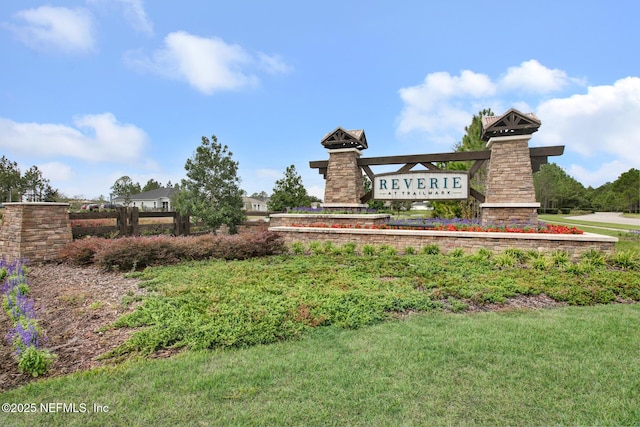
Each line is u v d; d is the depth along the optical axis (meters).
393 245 9.86
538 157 10.70
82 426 2.48
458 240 9.21
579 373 3.13
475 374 3.12
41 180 31.16
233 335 3.90
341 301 5.09
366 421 2.51
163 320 4.37
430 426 2.46
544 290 5.78
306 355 3.51
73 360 3.50
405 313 4.86
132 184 52.47
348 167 12.90
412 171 12.22
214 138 14.52
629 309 5.04
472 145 17.64
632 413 2.59
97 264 8.03
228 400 2.76
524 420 2.53
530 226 10.14
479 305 5.21
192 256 8.64
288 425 2.47
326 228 10.62
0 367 3.36
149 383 3.01
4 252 8.88
